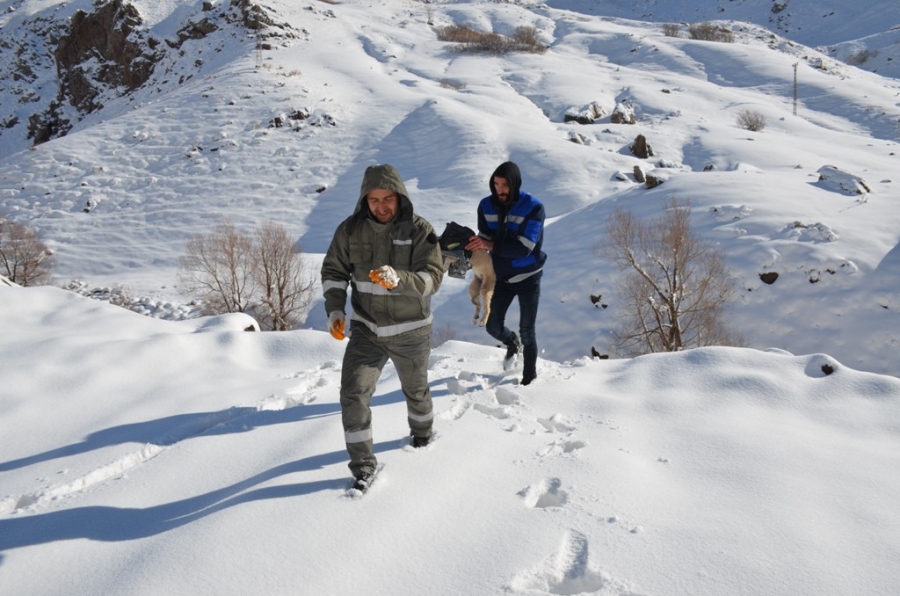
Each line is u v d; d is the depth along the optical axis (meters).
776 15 146.75
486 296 5.30
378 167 3.27
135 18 76.06
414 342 3.48
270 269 27.06
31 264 33.41
